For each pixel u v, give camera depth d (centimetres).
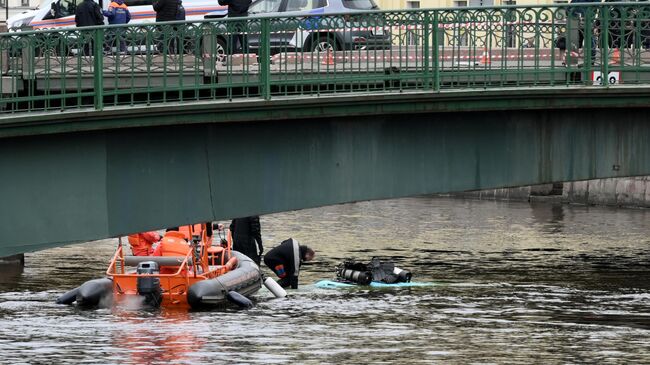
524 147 6331
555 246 11356
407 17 6247
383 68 6244
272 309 7862
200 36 6106
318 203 6178
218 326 7269
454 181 6291
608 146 6369
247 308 7881
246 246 9481
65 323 7325
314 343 6781
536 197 16162
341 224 13288
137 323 7350
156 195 5991
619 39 6338
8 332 7038
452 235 12275
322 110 6106
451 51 6278
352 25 6231
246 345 6731
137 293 7981
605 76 6328
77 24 7919
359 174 6209
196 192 6050
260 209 6125
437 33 6256
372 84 6328
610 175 6381
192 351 6562
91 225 5891
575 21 6331
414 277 9306
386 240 11806
